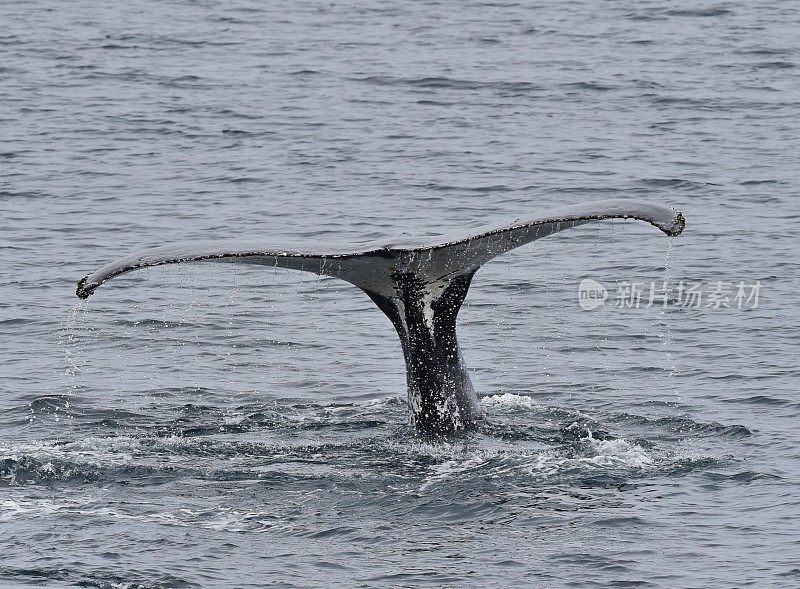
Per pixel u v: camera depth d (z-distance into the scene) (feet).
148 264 175.73
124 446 200.64
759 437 206.08
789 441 204.03
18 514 172.35
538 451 193.47
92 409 226.38
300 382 243.60
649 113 496.23
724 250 332.39
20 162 427.33
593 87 540.11
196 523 169.68
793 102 510.58
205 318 286.46
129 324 281.95
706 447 200.54
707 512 172.96
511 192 393.09
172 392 237.45
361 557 159.12
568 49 621.72
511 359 256.52
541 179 407.23
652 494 178.91
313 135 467.93
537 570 155.43
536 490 179.42
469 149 446.60
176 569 155.43
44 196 389.39
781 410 221.66
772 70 569.64
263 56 612.70
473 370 249.14
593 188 395.96
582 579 153.17
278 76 568.00
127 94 531.50
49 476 186.50
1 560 157.38
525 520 169.78
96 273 173.88
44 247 339.36
